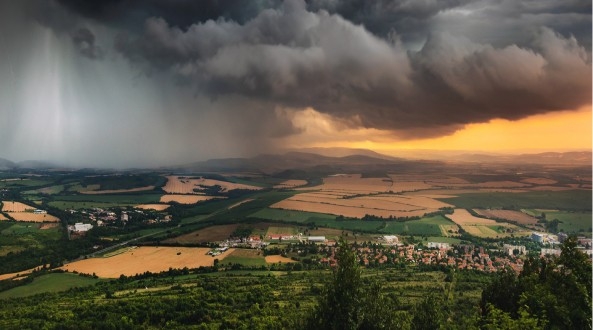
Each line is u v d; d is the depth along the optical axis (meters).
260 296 115.38
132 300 114.12
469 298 107.38
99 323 97.19
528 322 39.34
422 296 110.12
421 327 58.59
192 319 101.62
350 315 49.16
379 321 49.75
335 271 52.47
